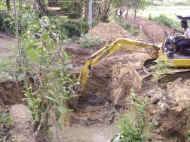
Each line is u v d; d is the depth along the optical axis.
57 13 25.09
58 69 9.16
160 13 35.69
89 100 14.65
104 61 15.72
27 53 9.77
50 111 9.30
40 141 9.65
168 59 12.11
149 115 10.32
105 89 15.06
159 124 10.08
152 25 27.81
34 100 9.20
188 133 9.38
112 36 21.09
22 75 12.63
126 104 13.09
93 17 26.02
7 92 13.02
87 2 25.72
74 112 13.92
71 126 13.19
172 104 10.49
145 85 12.45
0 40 21.00
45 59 9.09
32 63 9.91
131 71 14.05
